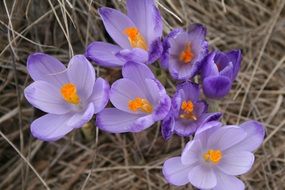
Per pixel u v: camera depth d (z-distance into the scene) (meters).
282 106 0.53
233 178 0.44
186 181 0.43
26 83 0.50
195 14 0.55
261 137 0.44
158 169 0.51
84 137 0.52
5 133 0.51
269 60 0.55
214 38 0.55
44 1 0.51
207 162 0.44
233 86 0.54
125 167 0.51
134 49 0.44
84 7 0.51
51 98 0.45
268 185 0.50
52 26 0.51
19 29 0.51
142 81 0.44
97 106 0.44
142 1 0.45
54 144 0.51
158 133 0.51
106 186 0.50
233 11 0.56
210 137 0.44
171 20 0.53
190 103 0.44
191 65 0.46
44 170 0.51
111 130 0.44
